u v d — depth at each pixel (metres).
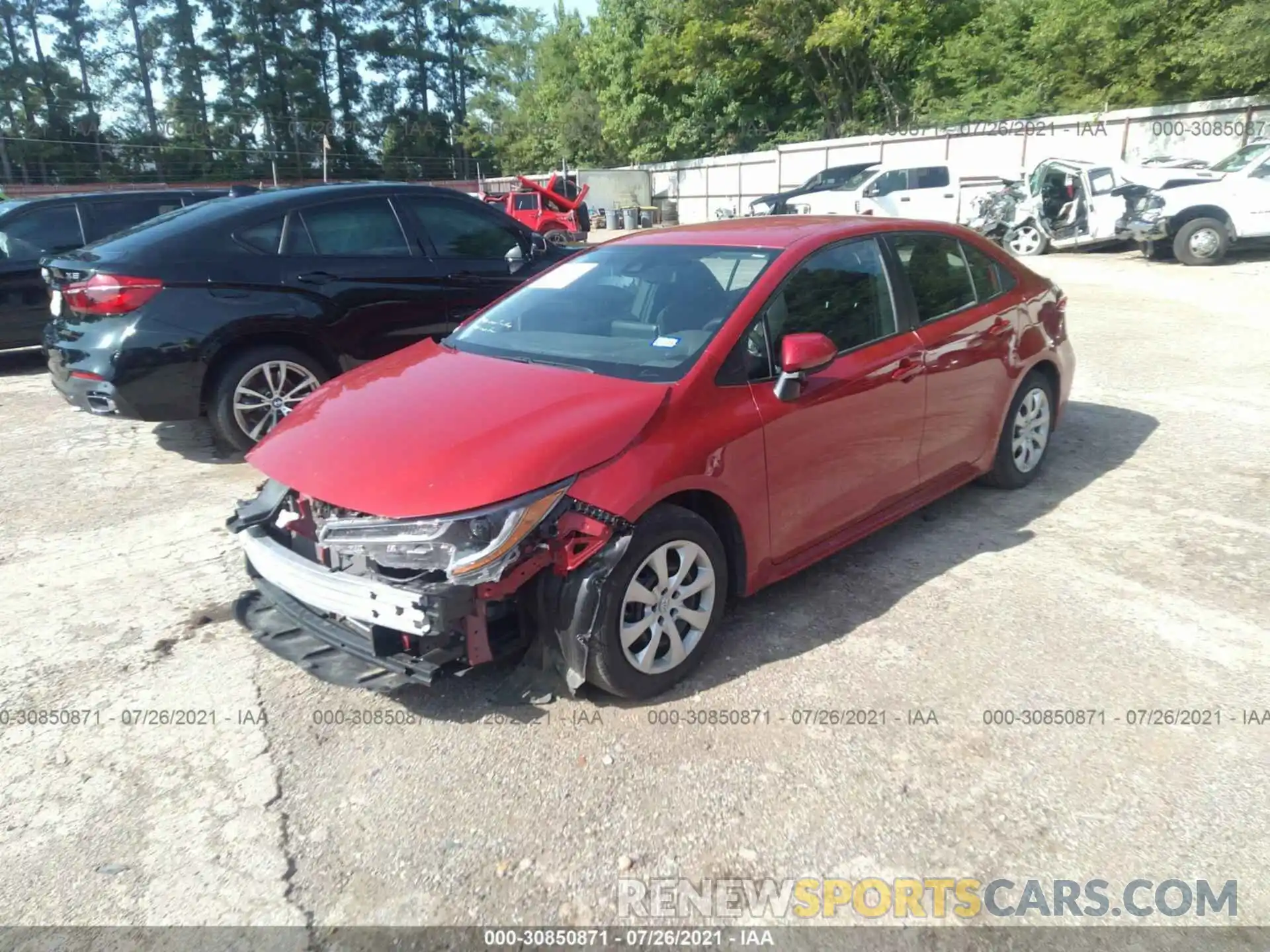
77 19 56.22
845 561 4.40
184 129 59.12
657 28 39.03
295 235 6.12
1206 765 2.89
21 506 5.37
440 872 2.54
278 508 3.46
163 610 4.08
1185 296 11.91
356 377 3.98
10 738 3.17
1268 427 6.32
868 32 32.22
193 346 5.67
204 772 2.98
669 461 3.20
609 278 4.26
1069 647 3.58
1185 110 21.58
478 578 2.84
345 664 3.18
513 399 3.37
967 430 4.68
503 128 64.31
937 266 4.62
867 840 2.61
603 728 3.15
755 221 4.62
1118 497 5.14
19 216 8.77
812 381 3.74
